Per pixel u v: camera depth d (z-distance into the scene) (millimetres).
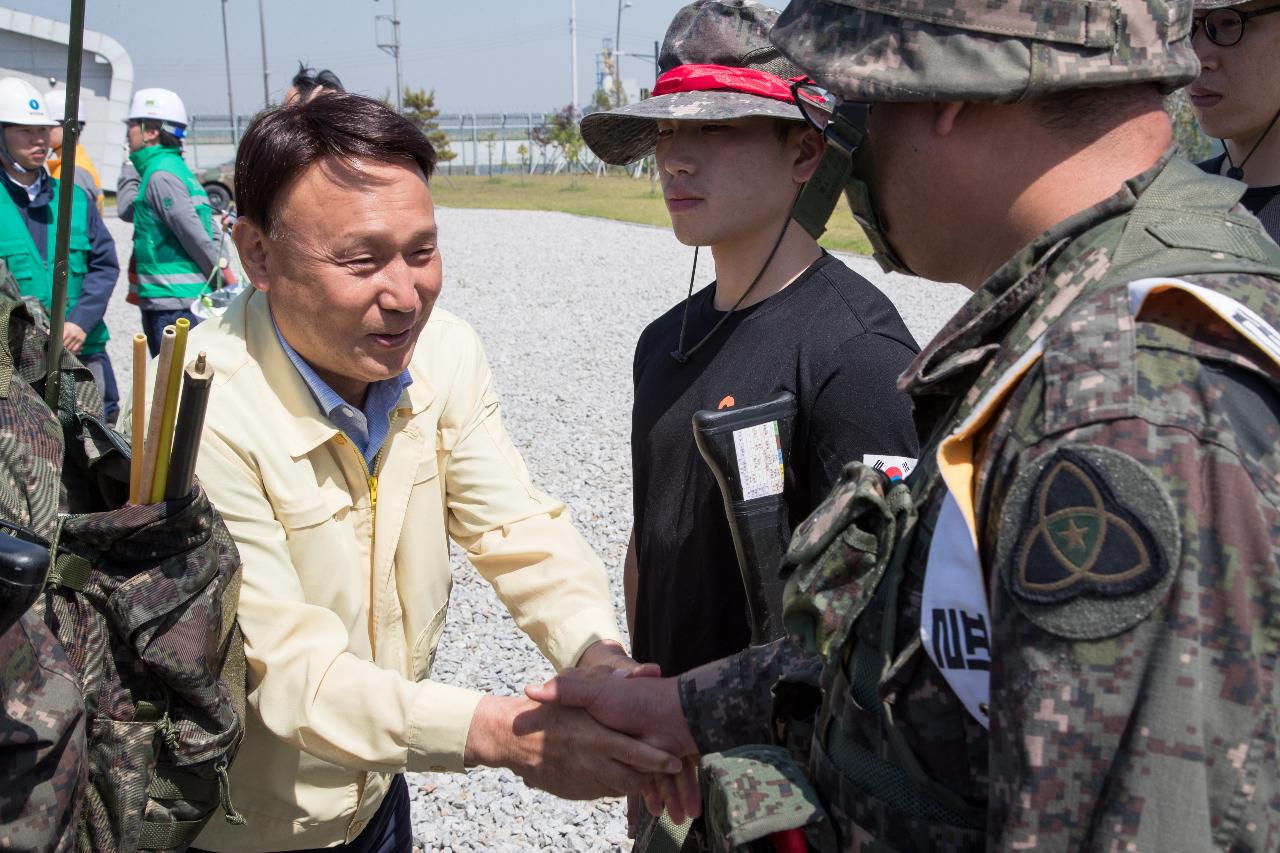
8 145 5512
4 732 1228
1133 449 942
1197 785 883
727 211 2088
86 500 1640
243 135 1682
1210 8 2465
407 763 1754
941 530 1096
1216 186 1142
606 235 20328
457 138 55094
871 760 1202
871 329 2014
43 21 24391
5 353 1466
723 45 2141
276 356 1748
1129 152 1163
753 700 1674
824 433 1980
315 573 1770
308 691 1700
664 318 2395
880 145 1267
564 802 3477
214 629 1521
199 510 1476
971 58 1131
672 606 2205
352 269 1627
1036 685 946
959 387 1198
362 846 1962
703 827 1851
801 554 1277
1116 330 999
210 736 1534
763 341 2080
